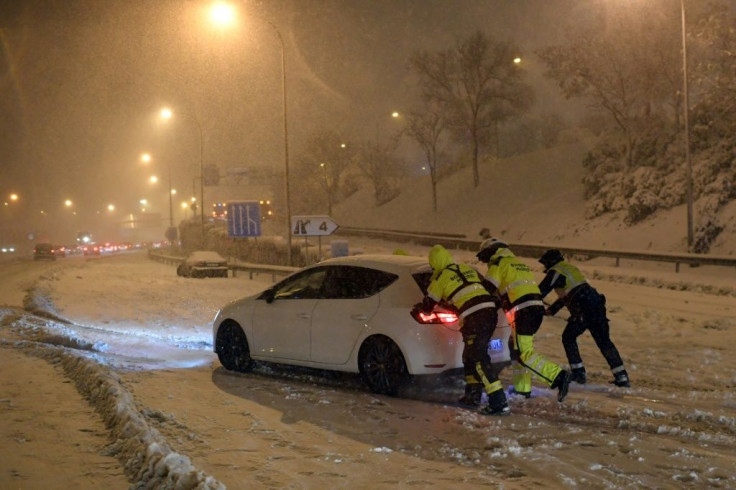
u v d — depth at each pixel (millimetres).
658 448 6242
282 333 9734
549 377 7742
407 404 8086
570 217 41250
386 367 8555
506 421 7242
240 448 6199
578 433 6766
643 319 15156
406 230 56312
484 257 8297
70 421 6645
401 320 8430
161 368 10453
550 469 5691
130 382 9031
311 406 7926
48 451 5750
